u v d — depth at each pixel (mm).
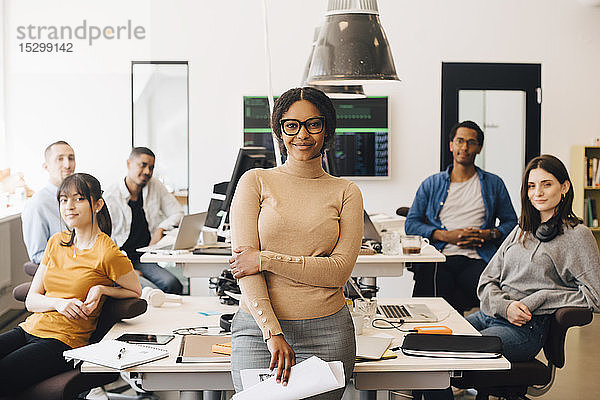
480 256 5191
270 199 2471
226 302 3748
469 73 7086
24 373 3137
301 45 6926
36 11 6508
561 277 3479
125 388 4562
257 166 4535
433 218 5379
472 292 5086
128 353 2750
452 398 3430
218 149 6895
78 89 6574
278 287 2430
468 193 5379
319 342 2430
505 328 3438
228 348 2752
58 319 3363
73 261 3479
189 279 6309
